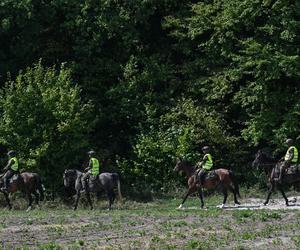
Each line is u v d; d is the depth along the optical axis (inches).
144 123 1461.6
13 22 1470.2
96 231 811.4
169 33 1541.6
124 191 1336.1
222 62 1461.6
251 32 1448.1
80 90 1389.0
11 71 1520.7
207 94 1469.0
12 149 1301.7
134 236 765.3
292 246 684.7
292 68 1314.0
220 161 1433.3
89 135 1472.7
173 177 1375.5
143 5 1498.5
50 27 1542.8
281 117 1355.8
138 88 1491.1
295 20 1338.6
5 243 735.1
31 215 1007.0
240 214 924.6
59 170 1318.9
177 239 734.5
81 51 1502.2
